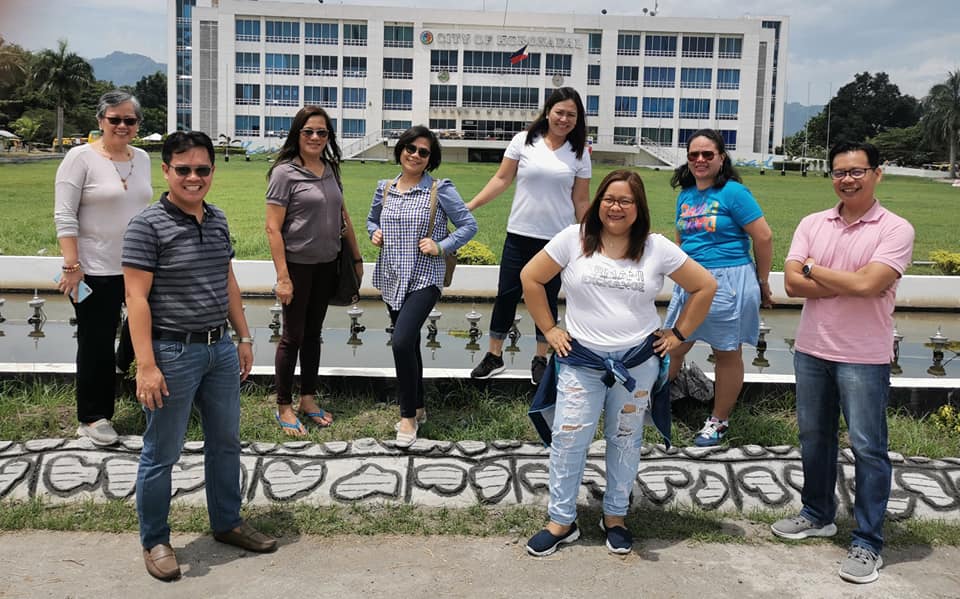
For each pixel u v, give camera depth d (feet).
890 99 282.36
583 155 16.31
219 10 187.21
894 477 14.24
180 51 225.56
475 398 17.61
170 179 10.73
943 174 186.50
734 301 15.16
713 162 15.14
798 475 14.37
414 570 11.49
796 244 12.59
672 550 12.28
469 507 13.43
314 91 192.75
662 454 14.85
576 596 10.86
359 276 16.55
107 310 14.80
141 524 11.19
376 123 193.98
